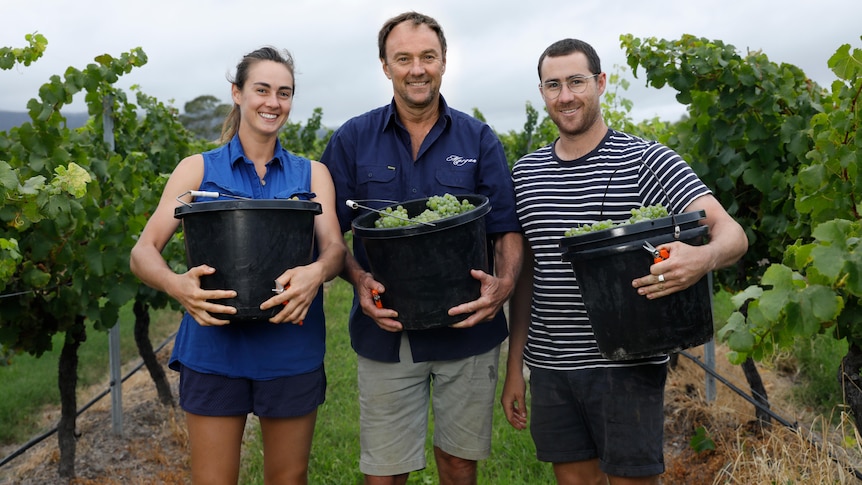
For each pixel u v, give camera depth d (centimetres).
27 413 592
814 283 190
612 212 264
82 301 398
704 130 438
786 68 423
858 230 188
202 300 232
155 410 544
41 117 396
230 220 229
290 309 236
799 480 313
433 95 287
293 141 1316
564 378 271
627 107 644
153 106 633
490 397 300
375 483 302
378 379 297
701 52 404
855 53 249
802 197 271
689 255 222
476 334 293
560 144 282
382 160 298
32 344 413
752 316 193
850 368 283
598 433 267
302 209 237
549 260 272
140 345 541
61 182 314
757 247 445
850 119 256
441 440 306
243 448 465
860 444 287
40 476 436
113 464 458
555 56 267
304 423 265
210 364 253
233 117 283
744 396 404
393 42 281
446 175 294
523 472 394
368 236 253
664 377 267
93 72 434
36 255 370
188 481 433
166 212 257
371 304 266
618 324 238
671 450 425
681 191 252
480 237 261
